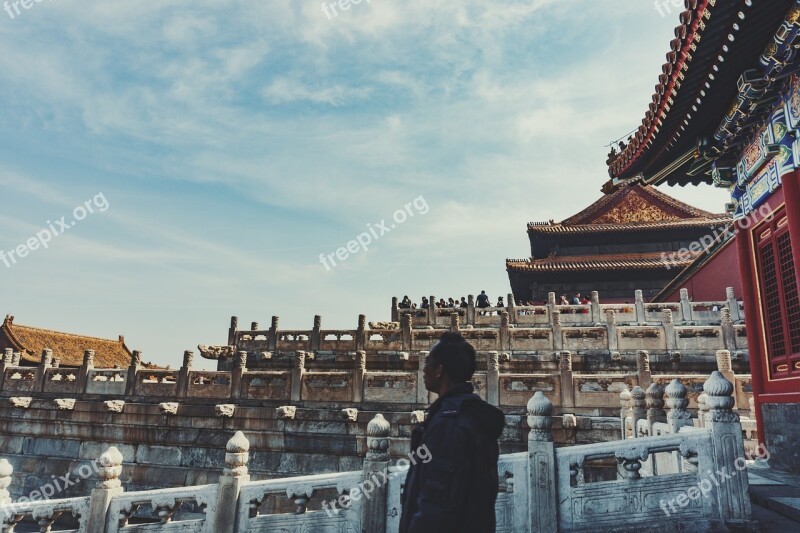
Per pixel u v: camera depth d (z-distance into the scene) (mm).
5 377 26625
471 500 3314
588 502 7402
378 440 8312
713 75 10297
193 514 19016
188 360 23984
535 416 7809
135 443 21859
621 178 15258
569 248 53219
